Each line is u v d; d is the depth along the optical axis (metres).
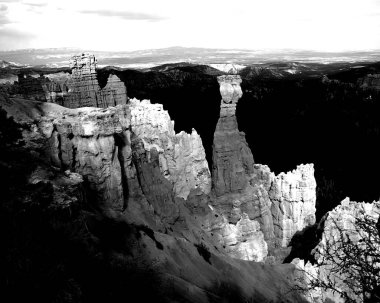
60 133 38.34
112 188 41.03
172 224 51.69
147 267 24.38
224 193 71.75
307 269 49.66
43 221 19.39
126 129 46.94
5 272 14.06
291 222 70.88
